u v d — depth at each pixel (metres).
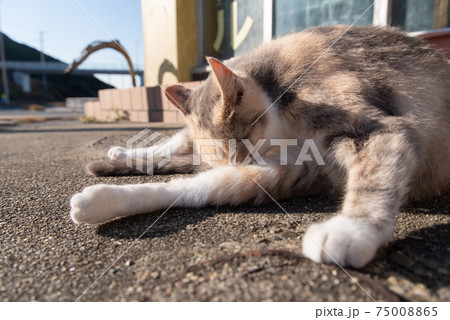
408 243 0.20
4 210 0.28
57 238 0.23
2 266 0.19
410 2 0.57
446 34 0.51
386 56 0.30
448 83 0.31
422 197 0.29
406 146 0.24
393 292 0.16
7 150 0.67
